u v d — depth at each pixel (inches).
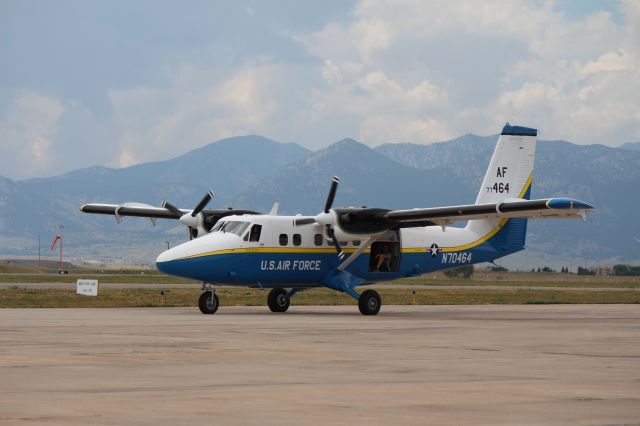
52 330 1178.6
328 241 1731.1
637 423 524.4
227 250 1640.0
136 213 1910.7
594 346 1020.5
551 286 4771.2
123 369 754.8
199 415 535.8
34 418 520.7
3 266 7731.3
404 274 1829.5
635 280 7662.4
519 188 1918.1
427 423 517.7
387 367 789.2
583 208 1536.7
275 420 522.3
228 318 1501.0
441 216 1642.5
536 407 576.7
